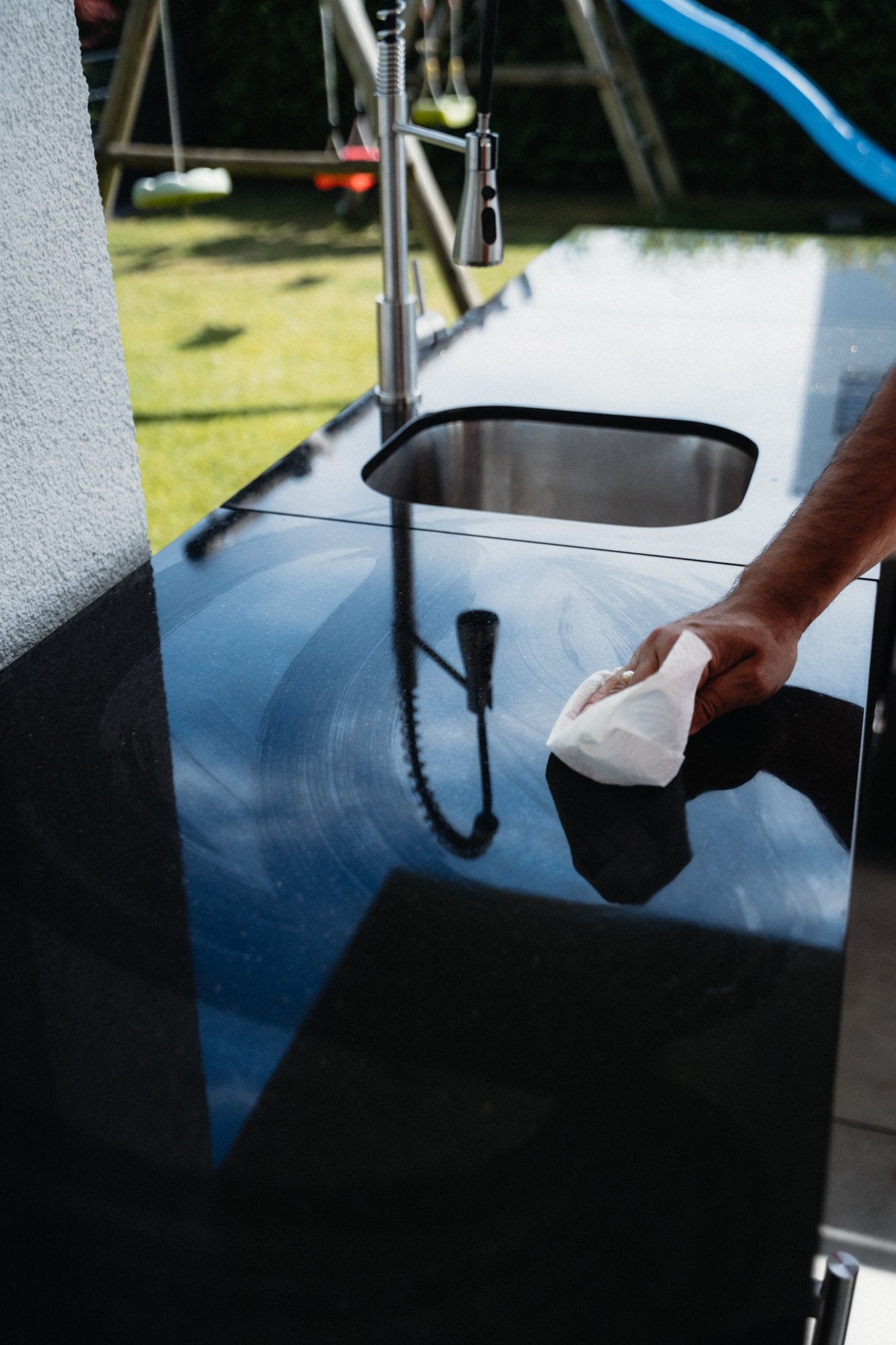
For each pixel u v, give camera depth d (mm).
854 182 7324
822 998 553
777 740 767
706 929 599
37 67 795
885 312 1868
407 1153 476
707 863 649
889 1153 1585
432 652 869
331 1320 414
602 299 1979
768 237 2449
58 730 774
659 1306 416
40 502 874
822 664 858
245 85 7910
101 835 672
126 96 4691
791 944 589
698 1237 440
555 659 859
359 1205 454
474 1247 438
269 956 583
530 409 1425
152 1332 410
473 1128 487
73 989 564
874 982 1910
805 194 7430
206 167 4672
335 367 4617
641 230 2553
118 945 591
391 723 782
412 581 978
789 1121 488
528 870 644
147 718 786
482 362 1626
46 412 864
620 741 705
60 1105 500
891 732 2041
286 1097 503
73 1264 433
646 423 1390
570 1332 409
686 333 1762
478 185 1238
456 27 5738
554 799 706
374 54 4535
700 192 7594
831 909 613
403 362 1429
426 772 731
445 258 4164
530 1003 552
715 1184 461
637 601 942
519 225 6680
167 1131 487
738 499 1353
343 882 634
